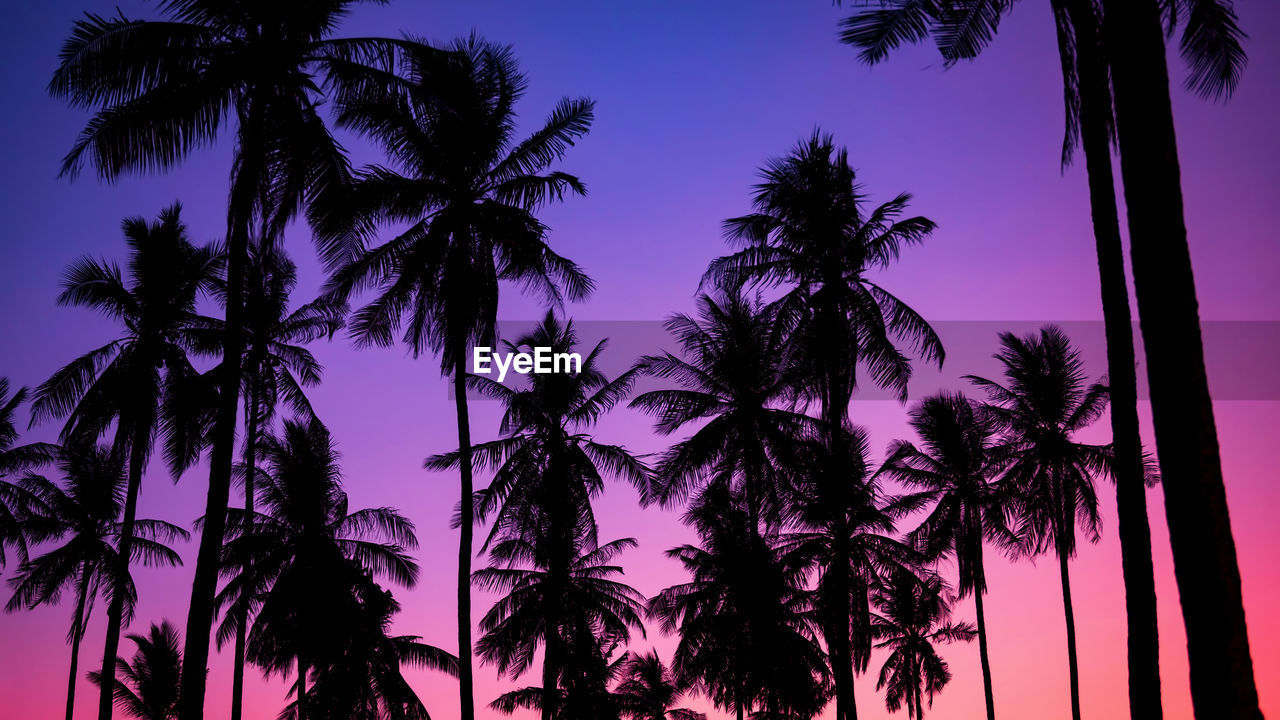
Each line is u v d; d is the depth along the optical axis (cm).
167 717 4112
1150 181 751
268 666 2991
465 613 2000
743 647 2978
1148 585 1004
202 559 1408
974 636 4522
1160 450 717
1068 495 3272
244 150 1588
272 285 2861
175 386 2711
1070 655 3130
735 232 2572
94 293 2686
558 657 3475
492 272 2205
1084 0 1149
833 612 3112
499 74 2302
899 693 4372
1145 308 739
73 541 3441
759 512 3048
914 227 2438
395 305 2236
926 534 3647
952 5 1315
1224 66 1348
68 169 1524
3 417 3522
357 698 2978
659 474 2925
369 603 3052
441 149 2172
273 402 3048
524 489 2966
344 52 1650
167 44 1535
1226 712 654
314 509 3131
